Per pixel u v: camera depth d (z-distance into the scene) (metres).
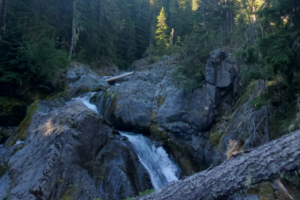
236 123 8.64
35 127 7.98
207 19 18.78
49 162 6.21
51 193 5.79
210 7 19.28
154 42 34.53
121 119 11.71
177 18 32.62
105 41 28.53
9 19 15.28
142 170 8.12
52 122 7.55
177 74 11.95
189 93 11.05
